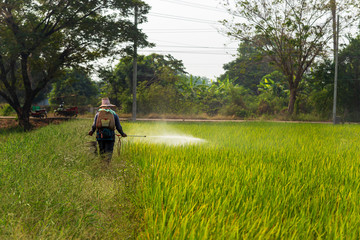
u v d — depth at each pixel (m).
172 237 3.16
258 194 4.54
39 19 22.89
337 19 33.53
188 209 3.93
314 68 41.53
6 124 25.39
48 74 24.39
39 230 3.33
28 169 5.18
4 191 4.16
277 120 38.56
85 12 23.19
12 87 24.00
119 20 24.64
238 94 44.38
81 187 4.58
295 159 7.90
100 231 3.46
